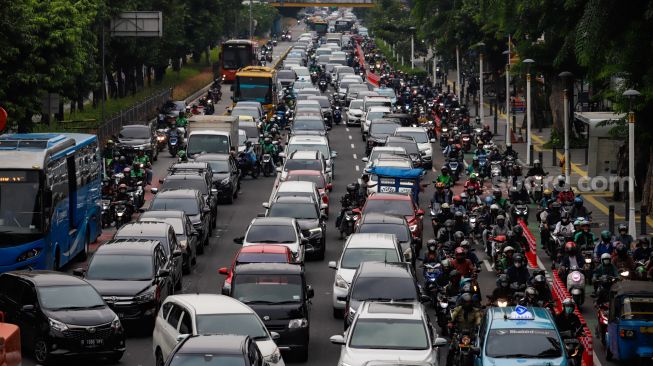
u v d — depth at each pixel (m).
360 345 45.34
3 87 103.62
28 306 51.22
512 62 159.25
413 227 78.00
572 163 120.75
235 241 71.19
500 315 45.72
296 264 55.38
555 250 72.44
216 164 101.31
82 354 50.03
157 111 162.75
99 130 128.88
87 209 76.81
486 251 75.69
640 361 50.53
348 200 90.75
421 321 46.41
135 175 96.94
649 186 91.38
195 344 40.16
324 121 139.12
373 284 54.78
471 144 132.62
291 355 51.84
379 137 128.00
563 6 91.56
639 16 81.50
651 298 50.84
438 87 197.62
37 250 65.12
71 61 116.62
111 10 156.88
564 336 48.84
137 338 56.12
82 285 52.72
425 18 195.38
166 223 67.44
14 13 101.00
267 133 131.25
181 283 66.50
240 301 50.91
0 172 65.25
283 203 78.75
